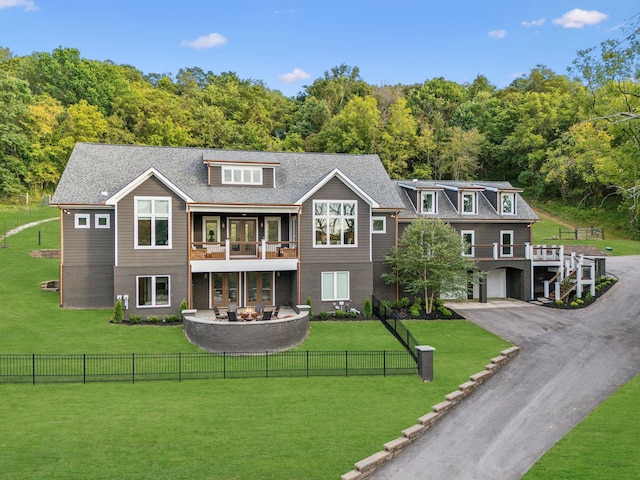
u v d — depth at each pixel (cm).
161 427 1435
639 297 3216
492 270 3619
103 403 1619
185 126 6894
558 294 3256
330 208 2906
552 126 6700
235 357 2166
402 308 3075
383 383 1877
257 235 3044
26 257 3725
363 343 2391
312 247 2883
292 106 8906
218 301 2958
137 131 6750
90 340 2261
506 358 2167
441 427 1516
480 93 8294
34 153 6091
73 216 2758
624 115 2311
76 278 2766
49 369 1914
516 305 3278
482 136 7181
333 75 9269
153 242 2650
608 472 1164
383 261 3180
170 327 2512
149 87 9181
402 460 1305
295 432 1423
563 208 6644
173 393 1736
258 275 3022
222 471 1185
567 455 1279
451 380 1906
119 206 2592
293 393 1761
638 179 2519
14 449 1266
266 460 1248
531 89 8219
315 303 2894
